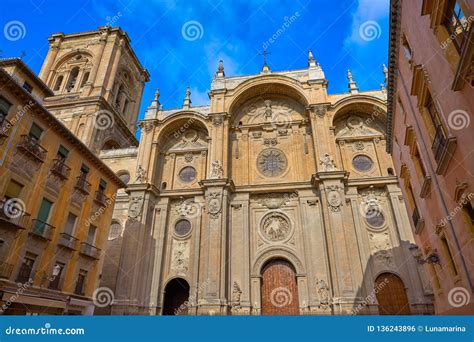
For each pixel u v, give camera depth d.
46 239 18.97
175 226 32.00
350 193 29.64
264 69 38.50
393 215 28.22
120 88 50.31
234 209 30.94
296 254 28.38
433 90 12.39
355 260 26.27
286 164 33.28
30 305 17.58
